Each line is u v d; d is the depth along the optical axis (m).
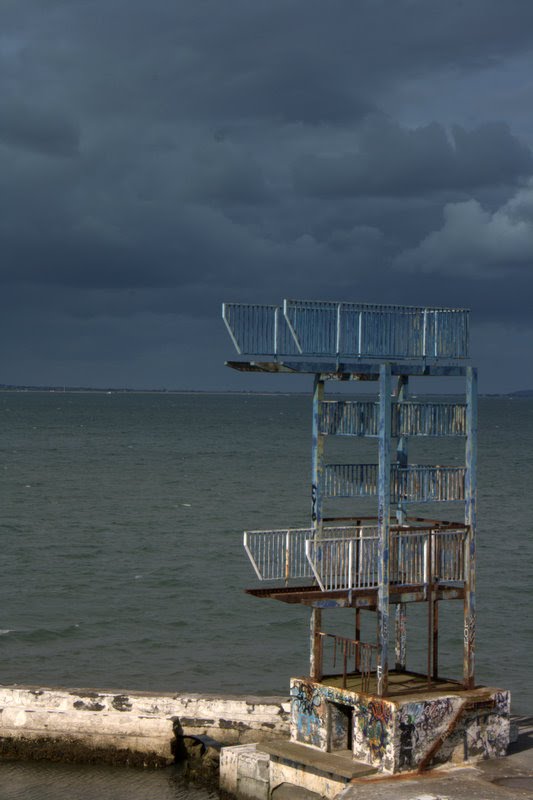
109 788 20.95
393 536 19.31
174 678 29.33
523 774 18.38
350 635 34.19
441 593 19.64
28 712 22.30
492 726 19.23
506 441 155.25
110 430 169.50
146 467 98.69
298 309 19.19
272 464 104.00
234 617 36.62
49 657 31.42
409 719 18.33
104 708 22.20
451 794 17.23
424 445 145.88
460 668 30.22
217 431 170.00
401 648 21.20
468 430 19.84
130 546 51.88
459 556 19.72
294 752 19.22
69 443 133.62
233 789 20.03
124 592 40.75
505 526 60.28
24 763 22.12
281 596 18.66
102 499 72.25
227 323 18.78
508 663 30.84
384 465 18.86
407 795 17.17
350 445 139.75
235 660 31.19
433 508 68.19
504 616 37.00
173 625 35.41
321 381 19.70
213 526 59.69
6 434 153.38
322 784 18.72
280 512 66.81
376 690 19.05
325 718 19.36
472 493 19.78
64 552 49.81
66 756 22.19
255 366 18.92
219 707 22.06
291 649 32.47
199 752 22.02
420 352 20.08
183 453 117.81
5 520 60.78
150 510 66.56
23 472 92.00
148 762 22.02
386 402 18.88
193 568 45.94
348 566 19.14
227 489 79.81
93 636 33.94
